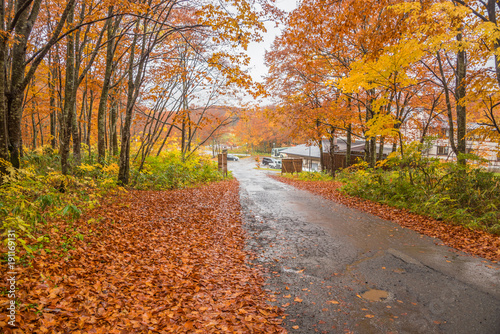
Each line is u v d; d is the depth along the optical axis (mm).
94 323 2713
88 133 16828
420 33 7711
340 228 7070
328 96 17703
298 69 17469
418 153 9555
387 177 11398
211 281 4105
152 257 4789
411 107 17672
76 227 5406
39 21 11172
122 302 3230
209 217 8062
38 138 24062
